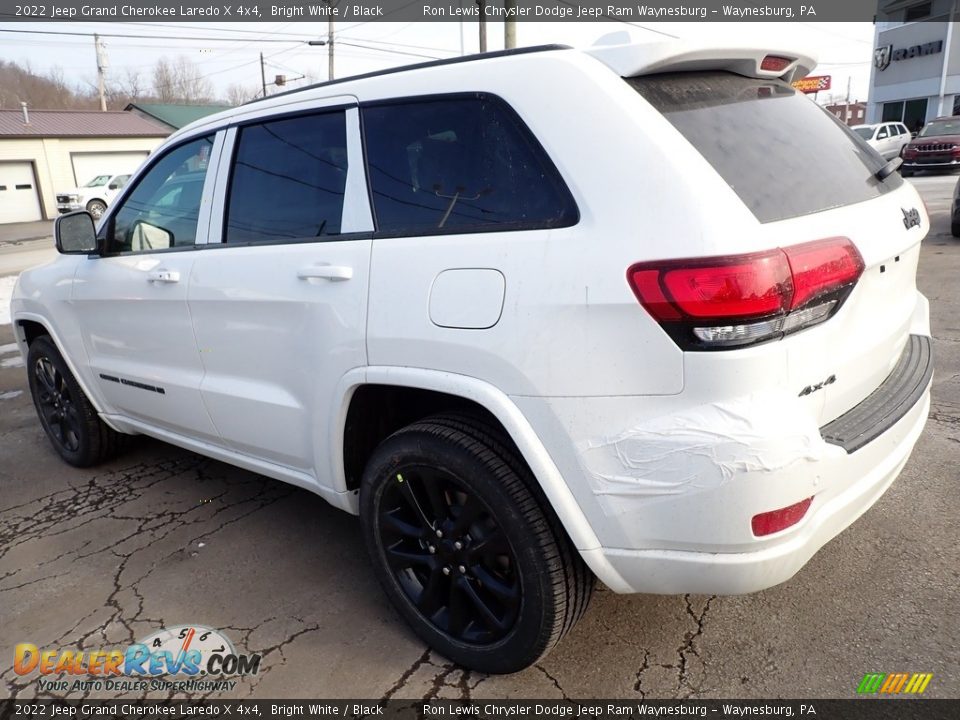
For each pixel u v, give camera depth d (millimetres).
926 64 29781
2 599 2918
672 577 1935
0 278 13164
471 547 2234
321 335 2457
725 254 1725
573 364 1891
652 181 1842
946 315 6184
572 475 1947
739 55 2174
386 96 2418
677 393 1796
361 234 2402
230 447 3107
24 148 29906
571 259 1894
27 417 5199
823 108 2654
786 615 2523
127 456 4355
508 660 2238
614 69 2043
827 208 2043
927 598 2547
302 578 2963
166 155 3271
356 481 2617
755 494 1762
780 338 1786
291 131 2701
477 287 2045
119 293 3355
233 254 2803
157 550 3232
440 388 2133
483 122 2166
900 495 3240
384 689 2314
